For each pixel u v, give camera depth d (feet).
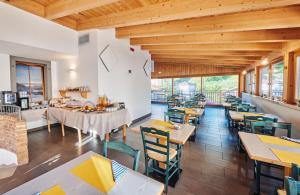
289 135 7.14
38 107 13.48
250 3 6.68
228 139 12.51
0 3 8.66
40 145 10.98
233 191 6.49
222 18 9.27
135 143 11.62
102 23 11.35
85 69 13.34
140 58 18.66
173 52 19.21
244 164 8.61
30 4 9.04
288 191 3.15
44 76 15.30
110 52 13.74
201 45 14.71
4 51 11.53
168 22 10.96
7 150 8.70
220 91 31.48
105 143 5.12
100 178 3.80
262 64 16.74
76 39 13.37
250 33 10.69
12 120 8.43
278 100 12.09
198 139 12.48
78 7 8.11
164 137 6.68
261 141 6.17
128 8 9.83
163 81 35.68
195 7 7.73
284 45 11.35
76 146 10.82
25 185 3.48
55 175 3.86
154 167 7.80
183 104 18.51
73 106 13.26
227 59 19.16
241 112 12.92
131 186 3.54
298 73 10.37
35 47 10.42
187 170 8.02
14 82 13.01
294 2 6.27
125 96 16.05
